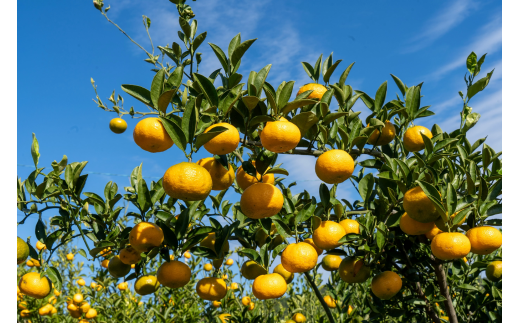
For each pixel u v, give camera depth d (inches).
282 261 45.9
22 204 47.6
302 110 49.3
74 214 47.5
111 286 87.5
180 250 47.8
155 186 51.1
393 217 48.4
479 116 53.4
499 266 50.3
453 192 43.4
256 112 45.0
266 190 43.1
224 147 40.9
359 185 51.0
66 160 50.3
